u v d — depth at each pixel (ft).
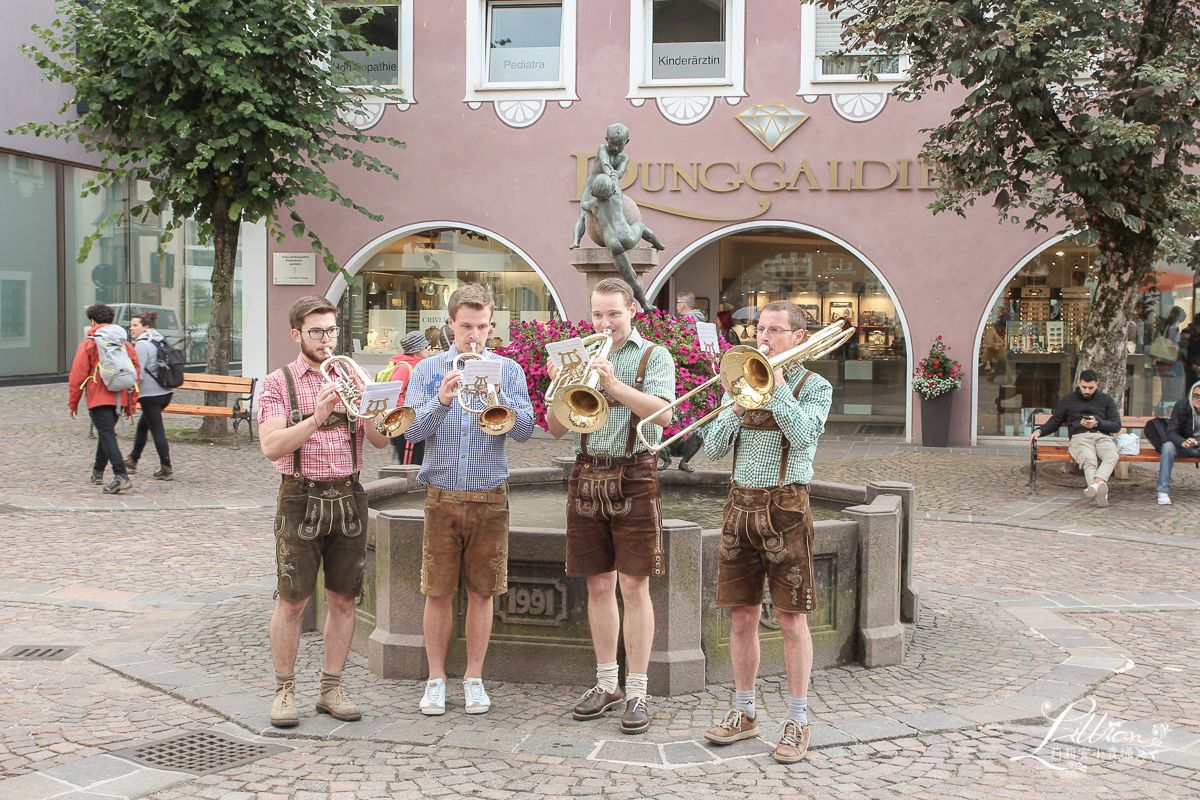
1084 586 23.30
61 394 60.23
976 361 47.60
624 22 49.06
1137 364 49.03
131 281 72.84
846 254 54.44
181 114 41.75
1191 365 48.49
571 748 13.39
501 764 12.88
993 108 34.76
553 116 49.78
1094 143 33.04
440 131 50.62
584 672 15.85
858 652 17.28
